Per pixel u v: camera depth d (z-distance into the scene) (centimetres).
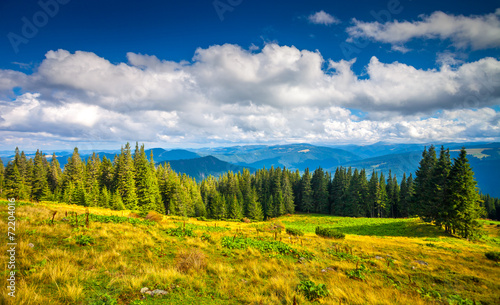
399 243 2445
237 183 9875
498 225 5272
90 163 7094
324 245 1842
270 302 669
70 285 612
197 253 1024
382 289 916
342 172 9131
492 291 1023
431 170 5062
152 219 2347
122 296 609
